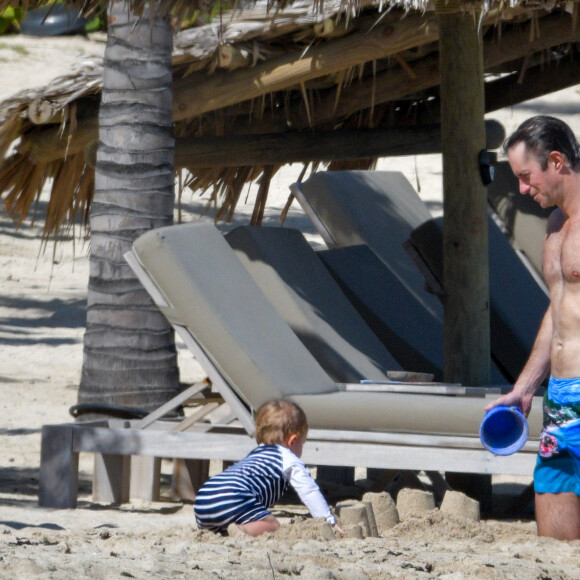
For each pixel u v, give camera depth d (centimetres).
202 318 2195
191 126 3747
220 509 1691
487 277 2562
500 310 3012
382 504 1798
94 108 3158
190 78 3059
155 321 2784
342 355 2600
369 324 2981
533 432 2064
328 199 3312
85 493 2517
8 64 9688
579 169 1553
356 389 2366
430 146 3766
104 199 2817
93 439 2295
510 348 2984
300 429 1803
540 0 2478
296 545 1430
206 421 2527
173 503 2409
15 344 4878
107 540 1486
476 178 2530
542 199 1563
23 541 1377
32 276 6438
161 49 2852
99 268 2797
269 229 2811
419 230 2783
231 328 2197
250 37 2939
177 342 5009
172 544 1474
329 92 3653
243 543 1465
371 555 1361
